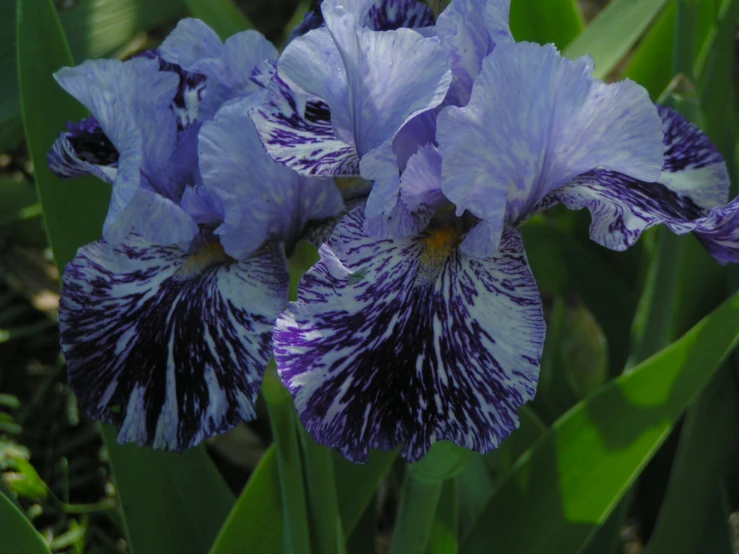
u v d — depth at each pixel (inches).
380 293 18.2
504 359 18.0
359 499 22.7
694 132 20.0
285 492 20.4
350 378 17.9
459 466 19.4
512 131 17.8
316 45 18.5
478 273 18.4
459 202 17.9
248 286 18.8
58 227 22.2
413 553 20.5
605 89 18.3
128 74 19.4
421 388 17.9
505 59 17.7
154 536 22.5
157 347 18.8
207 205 19.1
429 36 18.8
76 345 18.9
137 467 22.4
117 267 19.2
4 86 28.4
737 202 18.8
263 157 18.6
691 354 20.8
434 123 18.6
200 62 19.4
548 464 21.7
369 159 17.8
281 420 19.8
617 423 21.3
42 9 22.1
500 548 21.7
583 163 18.5
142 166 19.1
